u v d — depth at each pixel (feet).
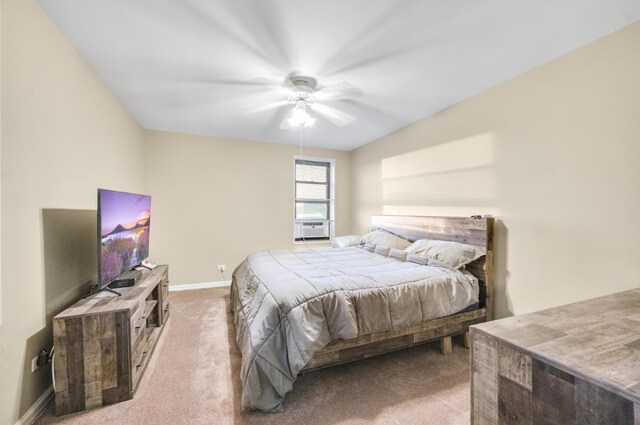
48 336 5.45
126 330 5.47
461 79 7.85
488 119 8.46
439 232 9.78
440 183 10.27
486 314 7.91
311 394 5.73
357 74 7.52
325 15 5.26
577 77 6.40
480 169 8.73
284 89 8.38
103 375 5.33
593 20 5.45
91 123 7.26
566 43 6.22
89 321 5.23
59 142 5.84
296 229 15.96
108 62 6.95
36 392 5.06
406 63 6.99
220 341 8.02
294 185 15.70
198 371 6.53
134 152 11.07
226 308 10.69
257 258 9.53
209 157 13.70
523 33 5.84
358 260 9.46
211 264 13.78
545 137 7.04
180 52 6.50
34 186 5.07
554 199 6.86
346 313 5.77
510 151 7.86
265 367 5.18
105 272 6.20
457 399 5.61
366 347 6.22
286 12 5.18
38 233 5.17
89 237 7.18
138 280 7.50
